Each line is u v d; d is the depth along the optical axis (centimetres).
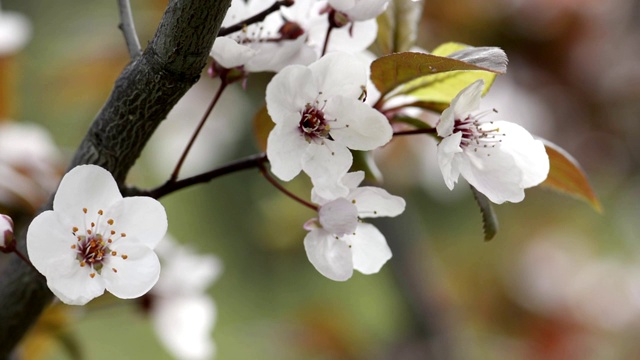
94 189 64
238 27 66
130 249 64
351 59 64
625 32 108
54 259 63
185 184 66
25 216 76
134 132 65
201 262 77
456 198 112
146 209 64
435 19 100
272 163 64
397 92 67
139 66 64
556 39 105
